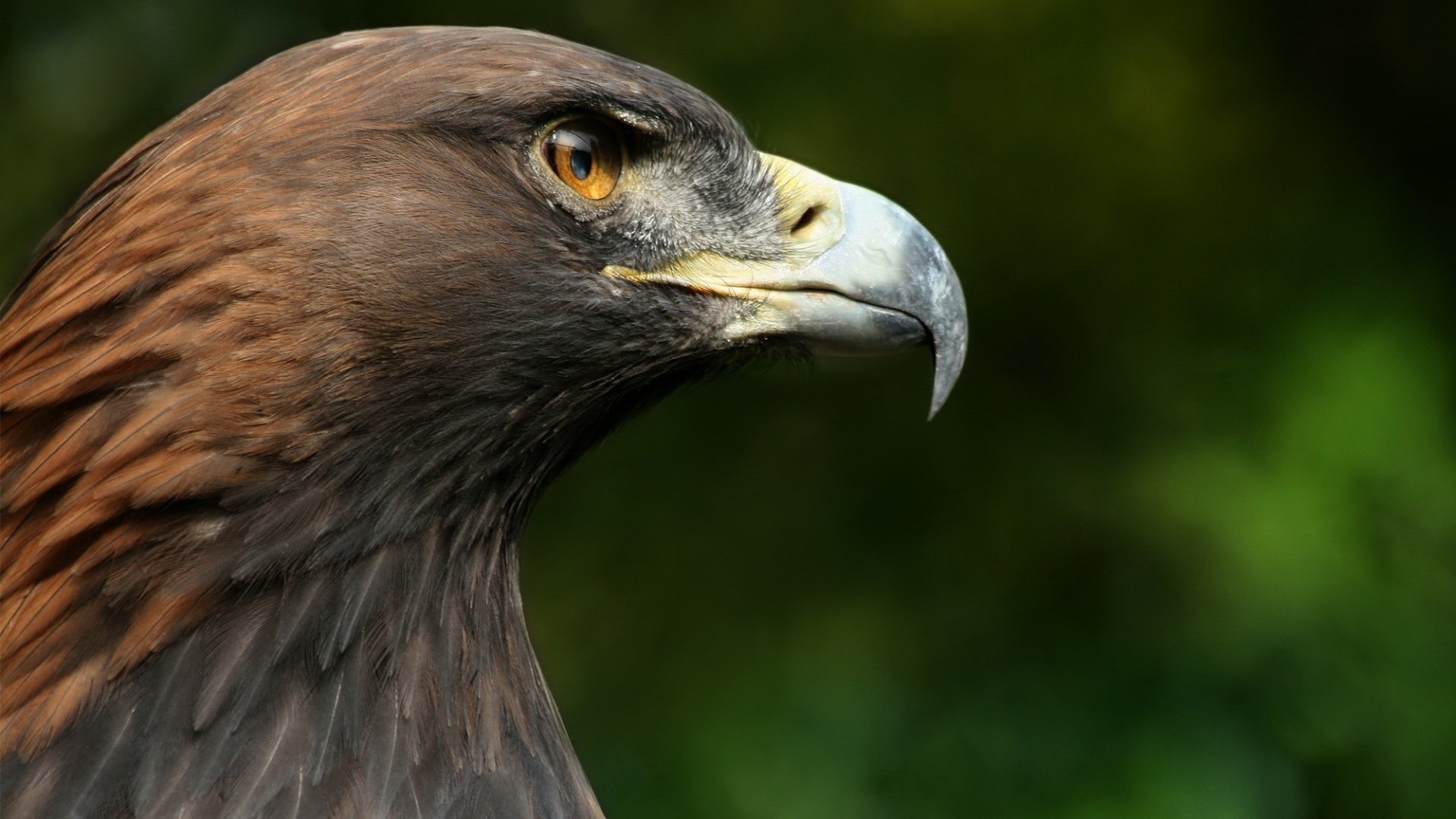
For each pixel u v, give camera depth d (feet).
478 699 15.03
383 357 14.30
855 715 35.37
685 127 16.24
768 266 17.01
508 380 15.25
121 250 13.85
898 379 38.09
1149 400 37.52
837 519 37.45
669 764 35.24
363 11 37.55
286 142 14.17
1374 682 34.04
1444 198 39.45
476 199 14.84
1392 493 34.76
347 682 14.19
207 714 13.61
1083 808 33.60
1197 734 34.01
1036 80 39.04
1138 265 38.83
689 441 37.76
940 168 38.81
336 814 13.82
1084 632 36.01
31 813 13.33
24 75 37.91
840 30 38.37
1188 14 39.42
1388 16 39.86
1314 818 34.42
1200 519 35.01
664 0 38.22
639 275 16.16
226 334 13.71
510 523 15.98
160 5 37.91
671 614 37.04
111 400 13.67
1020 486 37.42
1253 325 37.55
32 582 13.75
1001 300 38.81
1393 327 36.78
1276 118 39.65
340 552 14.19
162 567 13.61
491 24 37.24
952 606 36.73
